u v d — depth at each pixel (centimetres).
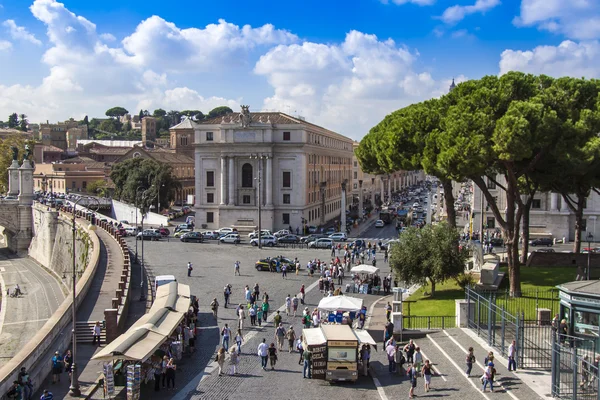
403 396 3222
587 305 3198
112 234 10194
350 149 17775
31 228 13088
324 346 3597
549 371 3281
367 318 5003
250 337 4594
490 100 4925
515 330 3584
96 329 4500
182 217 14862
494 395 3006
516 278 4844
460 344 3866
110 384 3400
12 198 13662
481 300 4141
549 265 6450
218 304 5622
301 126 11619
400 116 7031
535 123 4534
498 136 4528
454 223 6125
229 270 7469
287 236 10200
